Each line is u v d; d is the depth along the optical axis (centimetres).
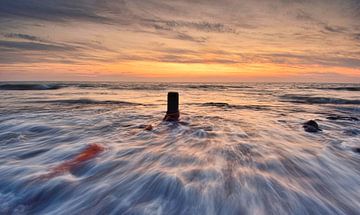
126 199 299
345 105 1523
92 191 322
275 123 852
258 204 281
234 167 397
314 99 2009
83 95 2395
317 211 270
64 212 275
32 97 2052
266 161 430
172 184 335
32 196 309
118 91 3325
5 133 690
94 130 729
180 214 264
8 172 382
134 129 734
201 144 554
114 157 462
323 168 404
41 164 423
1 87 3775
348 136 643
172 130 712
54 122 860
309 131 699
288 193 309
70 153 490
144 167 407
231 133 677
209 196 299
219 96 2544
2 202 295
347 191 322
